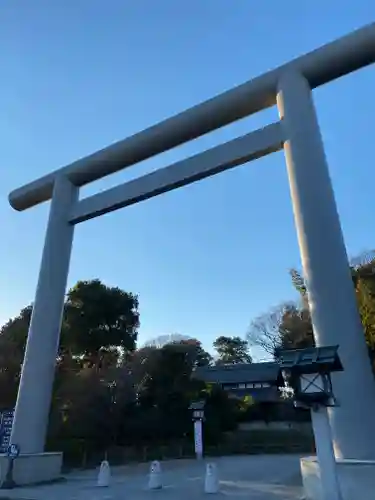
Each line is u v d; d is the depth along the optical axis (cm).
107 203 1675
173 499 1036
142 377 2692
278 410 3722
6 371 2684
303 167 1220
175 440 2673
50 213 1792
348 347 1015
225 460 2278
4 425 1505
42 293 1648
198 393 2969
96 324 2931
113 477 1595
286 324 3569
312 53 1348
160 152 1664
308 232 1150
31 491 1254
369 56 1277
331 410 988
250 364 4466
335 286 1076
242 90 1446
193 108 1551
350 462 849
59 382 2525
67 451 2206
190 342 4209
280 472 1573
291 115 1305
